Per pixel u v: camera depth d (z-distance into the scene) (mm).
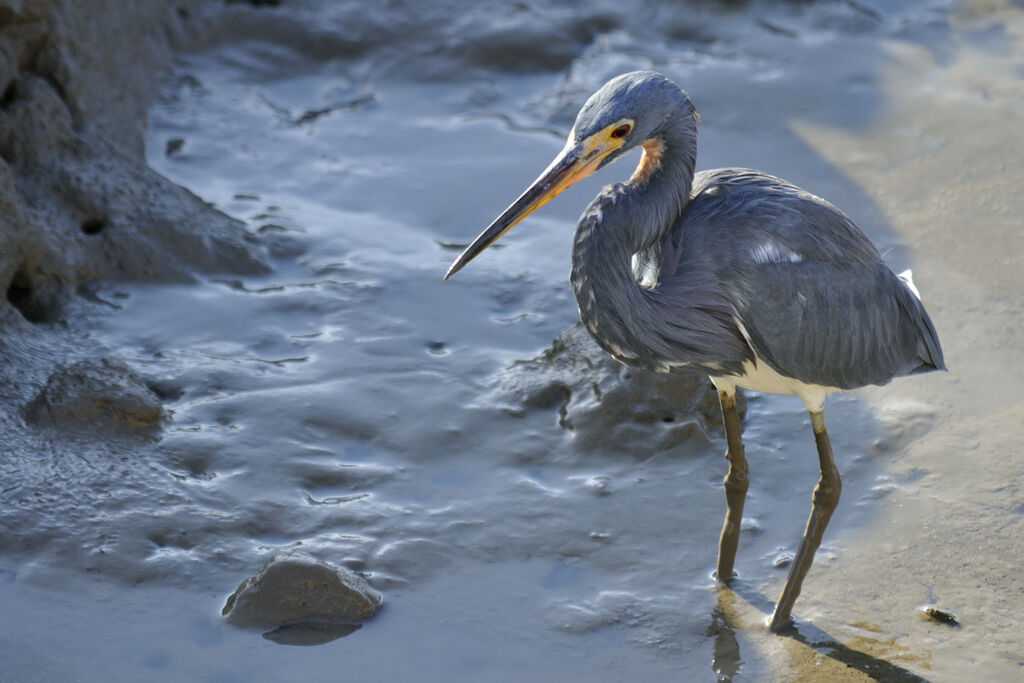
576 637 8484
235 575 8930
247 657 8188
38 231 11992
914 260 12961
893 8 18609
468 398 11188
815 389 8195
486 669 8188
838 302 7906
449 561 9203
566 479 10172
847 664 8148
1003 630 8445
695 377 10797
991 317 11992
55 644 8219
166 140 15438
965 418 10719
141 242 12773
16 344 11156
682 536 9492
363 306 12578
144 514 9359
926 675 8023
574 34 18000
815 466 10266
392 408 11016
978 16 18203
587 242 7754
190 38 17156
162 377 11211
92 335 11773
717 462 10289
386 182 15008
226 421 10695
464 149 15758
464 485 10102
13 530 9031
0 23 12586
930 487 9930
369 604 8586
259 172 15086
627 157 15508
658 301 7836
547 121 16391
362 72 17391
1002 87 16203
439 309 12586
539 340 12133
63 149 13070
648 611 8719
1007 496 9742
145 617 8500
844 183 14516
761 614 8672
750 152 15305
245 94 16734
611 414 10656
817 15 18406
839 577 9016
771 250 7770
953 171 14508
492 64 17484
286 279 13078
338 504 9797
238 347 11859
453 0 18406
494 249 13711
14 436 9992
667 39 18141
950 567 9062
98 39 14484
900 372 8531
